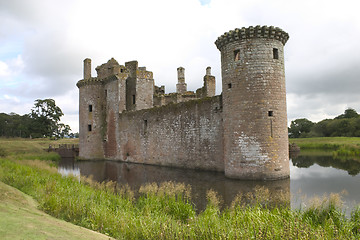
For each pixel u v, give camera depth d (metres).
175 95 38.06
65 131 93.06
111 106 36.28
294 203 11.45
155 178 20.00
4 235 5.59
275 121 18.00
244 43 18.47
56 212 9.10
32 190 12.36
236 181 17.39
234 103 18.62
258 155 17.62
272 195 13.06
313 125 100.06
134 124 32.59
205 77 31.64
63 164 31.31
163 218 8.97
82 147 37.75
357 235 7.35
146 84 37.09
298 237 6.56
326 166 24.34
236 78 18.62
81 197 11.23
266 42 18.33
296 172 20.89
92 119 37.31
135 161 32.19
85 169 26.58
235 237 6.63
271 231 6.92
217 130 22.42
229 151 18.92
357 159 29.73
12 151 39.75
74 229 7.25
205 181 17.83
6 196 9.62
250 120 17.94
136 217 9.16
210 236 6.98
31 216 7.70
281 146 18.11
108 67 37.84
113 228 8.15
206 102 23.56
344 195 12.98
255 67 18.11
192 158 24.80
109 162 33.56
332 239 6.71
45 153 39.03
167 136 27.83
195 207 11.59
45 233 6.18
